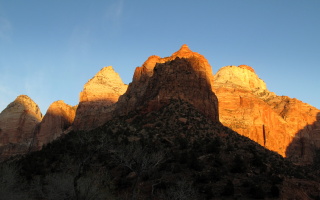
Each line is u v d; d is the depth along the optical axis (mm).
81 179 55531
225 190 52219
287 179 59281
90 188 51875
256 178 56844
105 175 60156
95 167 63188
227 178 56562
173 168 59312
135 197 51719
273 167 63594
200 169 58781
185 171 58938
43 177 65062
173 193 50500
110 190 56688
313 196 57219
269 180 56719
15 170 66750
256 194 51719
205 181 55344
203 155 63281
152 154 57094
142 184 57094
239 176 57281
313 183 61000
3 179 58375
